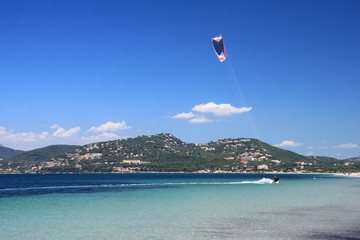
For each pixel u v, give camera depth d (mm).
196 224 30844
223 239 24938
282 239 24781
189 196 59938
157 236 26094
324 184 105938
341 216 34875
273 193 66562
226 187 88188
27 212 39406
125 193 68125
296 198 55031
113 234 26828
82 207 44000
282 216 35188
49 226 30312
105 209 41844
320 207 42406
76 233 27344
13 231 28203
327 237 25219
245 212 38312
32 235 26688
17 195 64250
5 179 175500
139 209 41594
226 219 33562
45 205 46500
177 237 25641
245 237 25469
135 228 29203
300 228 28641
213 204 46531
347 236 25500
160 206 44625
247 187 87875
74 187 91375
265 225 30109
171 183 113938
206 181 131500
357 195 60812
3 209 42250
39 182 132375
